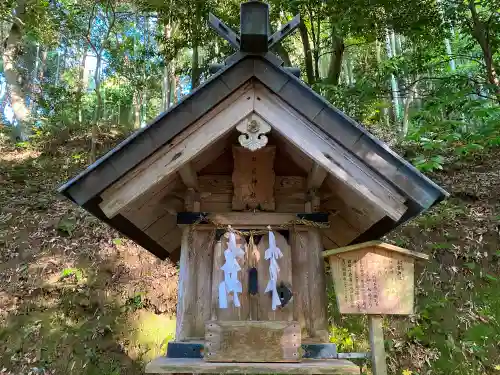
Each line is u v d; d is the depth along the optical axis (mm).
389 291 2807
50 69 20094
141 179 2582
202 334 2855
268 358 2521
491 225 6352
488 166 8242
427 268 5832
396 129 12547
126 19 14031
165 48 11258
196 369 2381
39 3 11508
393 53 13844
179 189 3221
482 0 8328
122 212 3023
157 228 3594
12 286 5613
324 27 10641
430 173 8203
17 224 7023
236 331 2568
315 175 2893
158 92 18219
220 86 2615
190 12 9883
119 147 2518
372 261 2857
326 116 2566
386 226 3191
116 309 5500
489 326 5016
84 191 2496
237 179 3100
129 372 4816
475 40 9156
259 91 2682
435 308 5281
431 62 9602
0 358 4758
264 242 3051
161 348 5148
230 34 2777
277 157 3234
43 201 7922
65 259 6191
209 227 3047
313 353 2711
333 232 3789
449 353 4812
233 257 2805
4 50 13523
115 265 6148
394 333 5090
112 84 18391
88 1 11305
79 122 13641
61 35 14164
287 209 3168
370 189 2557
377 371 2678
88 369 4773
